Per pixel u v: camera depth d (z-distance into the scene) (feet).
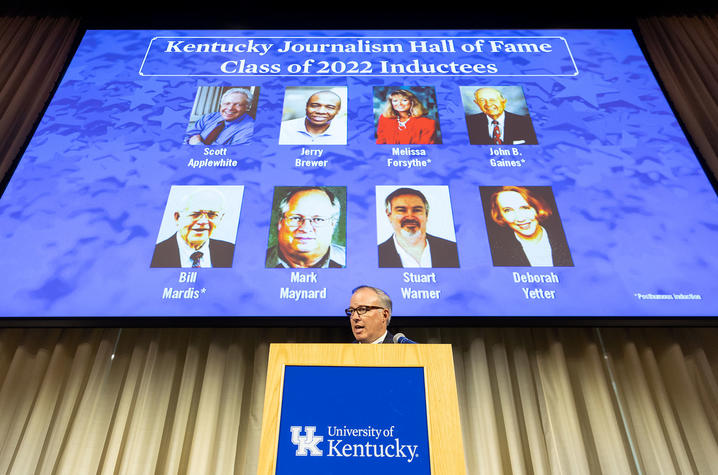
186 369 5.61
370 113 7.04
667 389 5.61
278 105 7.13
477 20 8.40
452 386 2.46
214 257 5.76
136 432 5.22
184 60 7.73
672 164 6.59
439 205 6.16
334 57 7.82
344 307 5.46
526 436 5.41
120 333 5.94
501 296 5.53
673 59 8.01
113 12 8.61
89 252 5.86
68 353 5.79
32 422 5.26
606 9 8.72
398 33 8.20
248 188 6.31
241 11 8.77
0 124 7.11
